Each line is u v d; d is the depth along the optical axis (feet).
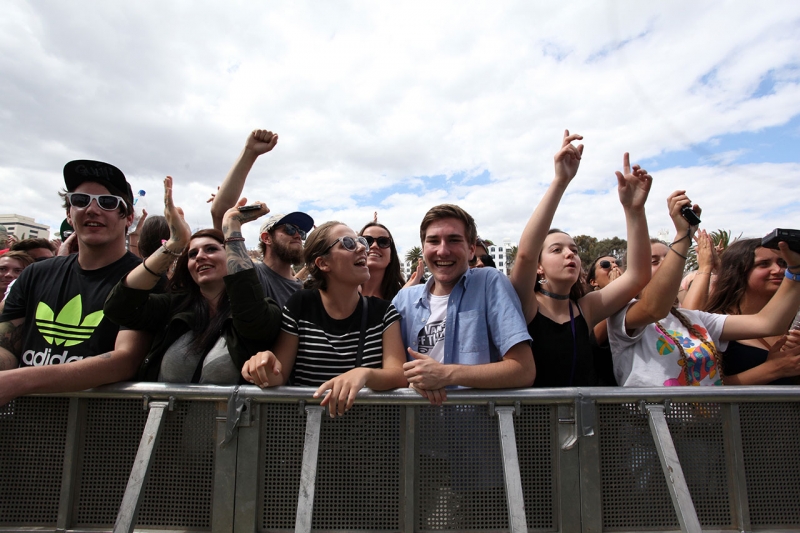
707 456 6.11
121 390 6.02
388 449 6.00
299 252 11.92
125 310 6.19
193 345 6.53
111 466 6.04
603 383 8.59
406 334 7.55
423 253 7.65
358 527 5.89
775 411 6.29
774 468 6.16
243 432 5.88
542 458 6.02
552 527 5.94
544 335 7.27
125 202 7.52
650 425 5.93
